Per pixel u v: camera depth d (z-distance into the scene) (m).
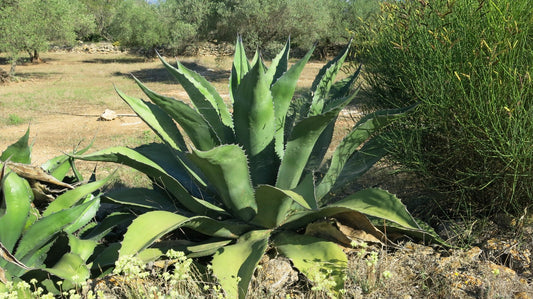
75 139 9.32
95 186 3.70
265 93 3.34
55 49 37.16
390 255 3.37
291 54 30.73
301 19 22.58
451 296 2.90
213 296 2.96
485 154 3.46
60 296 3.31
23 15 19.30
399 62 4.09
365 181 4.89
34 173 3.44
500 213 3.74
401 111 3.75
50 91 16.75
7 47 19.16
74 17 26.61
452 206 3.95
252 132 3.50
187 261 2.94
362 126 3.54
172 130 3.91
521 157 3.19
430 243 3.58
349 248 3.42
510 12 3.53
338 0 25.86
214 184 3.51
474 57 3.49
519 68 3.38
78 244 3.47
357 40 5.00
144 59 30.34
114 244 3.54
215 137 3.60
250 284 3.05
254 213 3.61
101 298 2.72
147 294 2.87
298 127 3.32
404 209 3.12
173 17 27.23
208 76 21.28
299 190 3.11
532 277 3.13
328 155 6.27
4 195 3.08
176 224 3.15
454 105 3.51
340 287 2.94
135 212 4.04
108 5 42.47
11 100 14.71
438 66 3.51
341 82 4.35
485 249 3.44
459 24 3.72
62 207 3.57
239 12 20.80
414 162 3.71
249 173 3.42
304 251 3.30
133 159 3.50
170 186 3.68
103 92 16.30
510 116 3.12
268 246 3.46
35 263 3.41
